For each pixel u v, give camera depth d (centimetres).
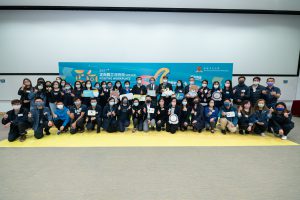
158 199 209
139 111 440
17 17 554
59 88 505
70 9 552
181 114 444
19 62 575
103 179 246
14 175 255
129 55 585
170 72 590
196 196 215
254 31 591
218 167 279
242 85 511
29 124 389
